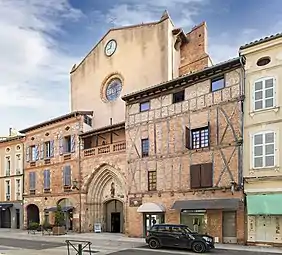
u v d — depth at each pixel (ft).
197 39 116.78
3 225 147.02
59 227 106.93
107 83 125.39
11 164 146.51
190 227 83.82
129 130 101.30
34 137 136.98
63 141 124.67
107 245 78.64
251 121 76.69
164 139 92.17
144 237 92.89
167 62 110.52
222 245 74.54
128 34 121.49
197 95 86.74
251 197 74.33
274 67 74.74
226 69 81.66
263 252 64.13
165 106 93.20
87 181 114.93
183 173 86.89
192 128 86.63
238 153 77.51
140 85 115.44
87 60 132.16
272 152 73.10
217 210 79.87
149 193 93.40
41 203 129.80
